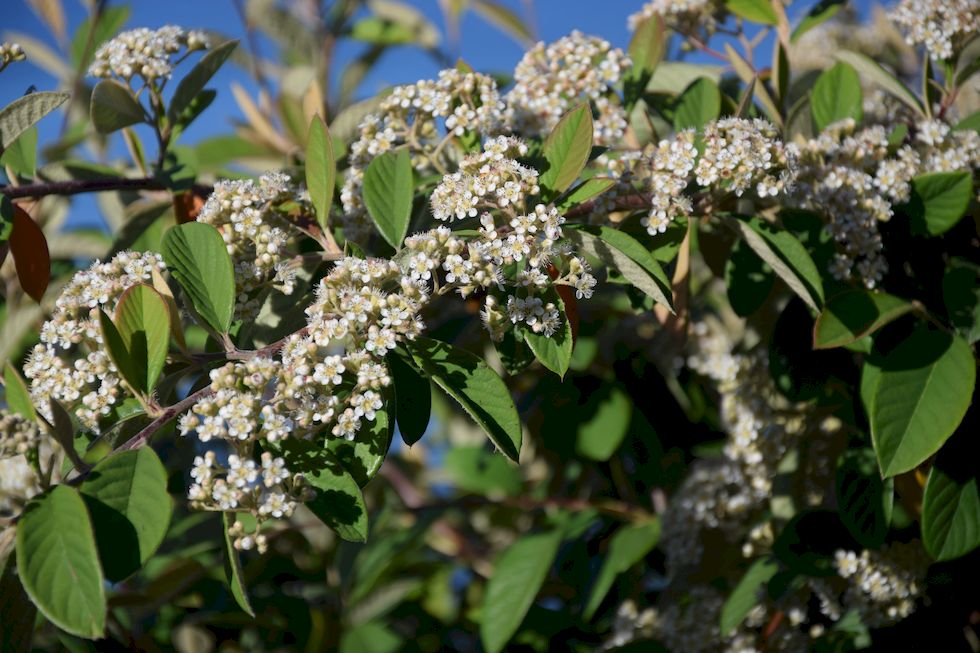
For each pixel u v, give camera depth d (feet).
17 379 1.44
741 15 2.07
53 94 1.62
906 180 1.72
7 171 1.91
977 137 1.78
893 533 1.86
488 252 1.53
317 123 1.62
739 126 1.63
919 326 1.72
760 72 2.11
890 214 1.70
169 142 1.91
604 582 2.10
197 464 1.44
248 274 1.60
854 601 1.87
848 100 1.93
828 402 1.98
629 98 1.93
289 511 1.44
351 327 1.50
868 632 1.92
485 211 1.62
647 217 1.69
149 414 1.49
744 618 1.95
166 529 1.40
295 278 1.68
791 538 1.89
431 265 1.51
